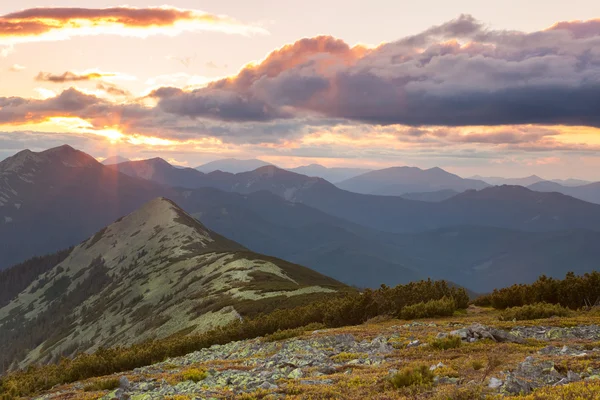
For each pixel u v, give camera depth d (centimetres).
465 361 1634
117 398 1723
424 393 1274
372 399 1280
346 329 2981
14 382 2456
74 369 2720
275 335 2981
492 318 3055
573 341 1975
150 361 2930
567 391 1109
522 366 1445
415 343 2128
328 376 1662
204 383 1758
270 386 1538
